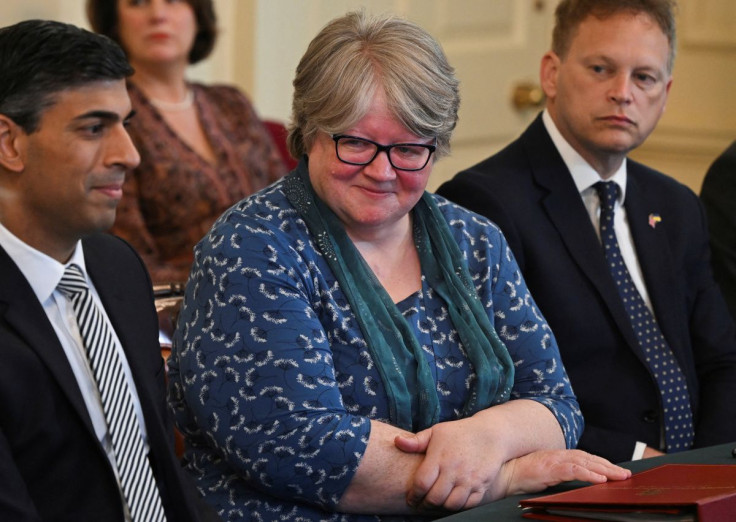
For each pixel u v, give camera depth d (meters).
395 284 3.70
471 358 3.63
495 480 3.39
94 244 3.39
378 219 3.54
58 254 3.12
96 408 3.14
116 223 6.14
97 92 2.98
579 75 4.55
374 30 3.50
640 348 4.46
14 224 3.04
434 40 3.55
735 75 10.20
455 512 3.38
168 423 3.42
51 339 3.02
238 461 3.37
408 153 3.51
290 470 3.31
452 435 3.38
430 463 3.33
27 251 3.06
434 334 3.65
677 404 4.52
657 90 4.57
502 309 3.81
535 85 9.74
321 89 3.46
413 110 3.43
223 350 3.39
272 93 8.27
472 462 3.36
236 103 6.81
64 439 2.99
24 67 2.91
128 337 3.31
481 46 9.23
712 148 10.34
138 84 6.48
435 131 3.50
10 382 2.89
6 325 2.98
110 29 6.46
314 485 3.33
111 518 3.05
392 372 3.50
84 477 3.02
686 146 10.42
